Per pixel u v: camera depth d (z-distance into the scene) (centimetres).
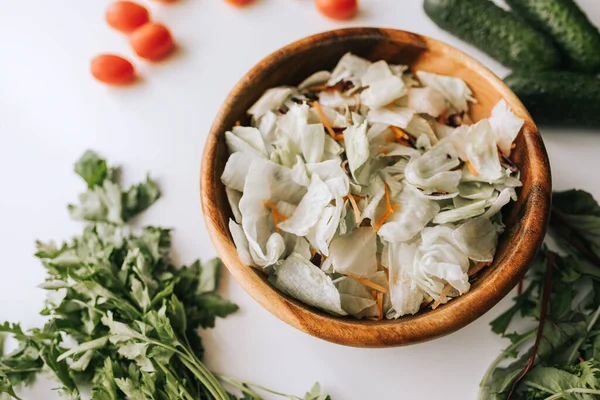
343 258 52
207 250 60
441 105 56
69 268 56
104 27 68
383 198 54
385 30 56
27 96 65
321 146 54
